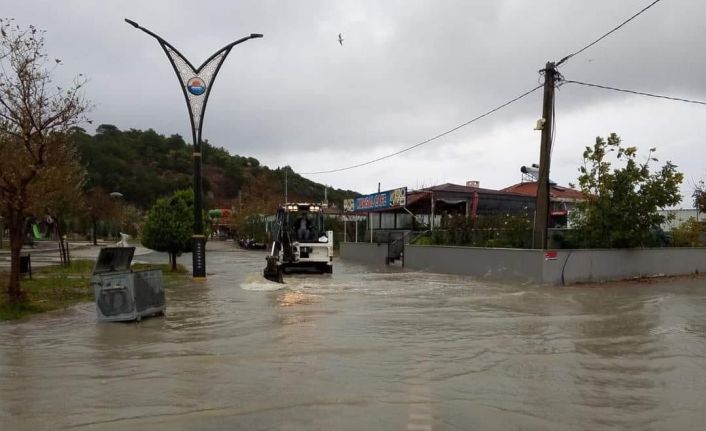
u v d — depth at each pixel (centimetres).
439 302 1258
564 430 467
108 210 5397
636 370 665
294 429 463
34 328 926
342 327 927
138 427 467
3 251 3672
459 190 3123
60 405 524
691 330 918
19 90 1092
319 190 11488
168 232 2150
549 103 1859
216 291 1477
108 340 823
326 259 2222
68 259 2416
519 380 618
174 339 828
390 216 3641
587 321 1002
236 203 9994
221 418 489
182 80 1848
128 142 12494
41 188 1140
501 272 1906
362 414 500
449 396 557
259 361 693
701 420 495
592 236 1891
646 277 1920
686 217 3241
